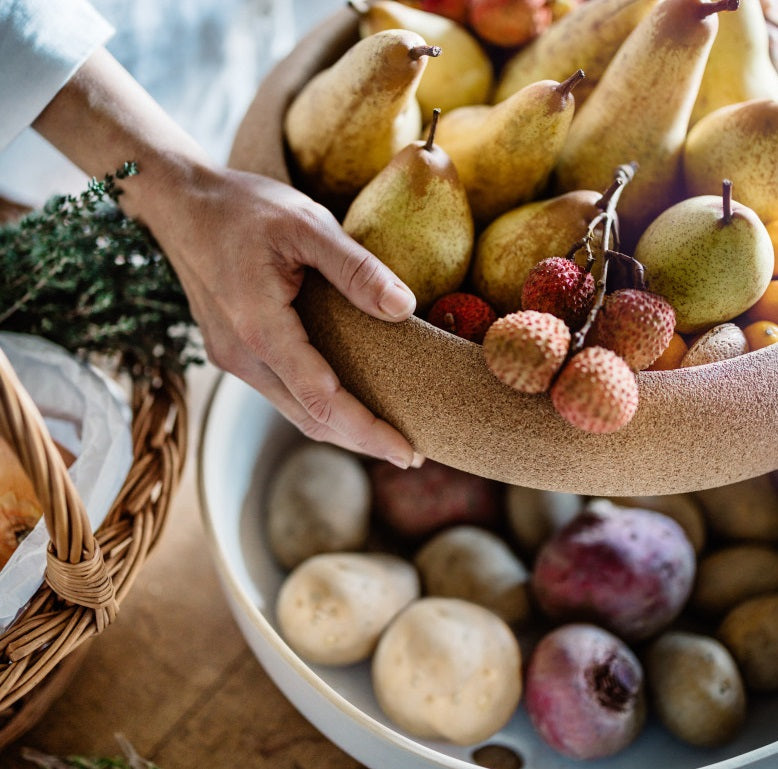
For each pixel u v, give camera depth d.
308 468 0.59
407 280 0.43
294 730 0.57
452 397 0.38
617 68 0.44
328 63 0.55
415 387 0.39
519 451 0.38
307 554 0.57
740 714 0.51
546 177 0.47
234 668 0.60
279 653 0.48
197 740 0.56
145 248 0.56
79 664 0.57
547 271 0.39
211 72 0.83
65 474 0.36
